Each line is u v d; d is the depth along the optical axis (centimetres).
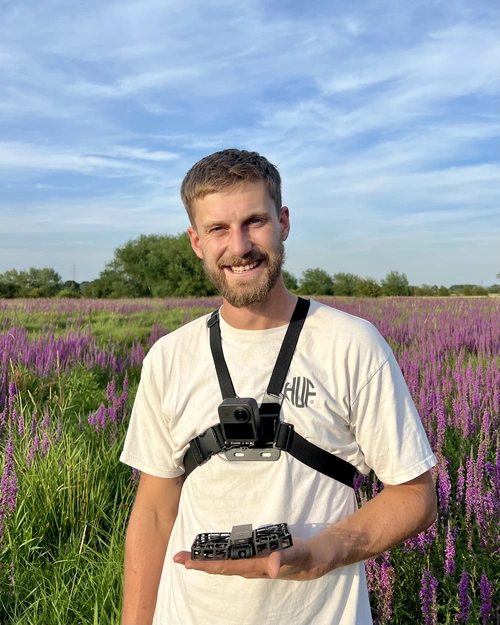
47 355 768
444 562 282
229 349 154
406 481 143
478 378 570
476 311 1430
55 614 271
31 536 338
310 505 140
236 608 140
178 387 158
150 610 166
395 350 877
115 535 332
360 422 146
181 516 157
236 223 144
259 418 139
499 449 331
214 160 148
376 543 137
